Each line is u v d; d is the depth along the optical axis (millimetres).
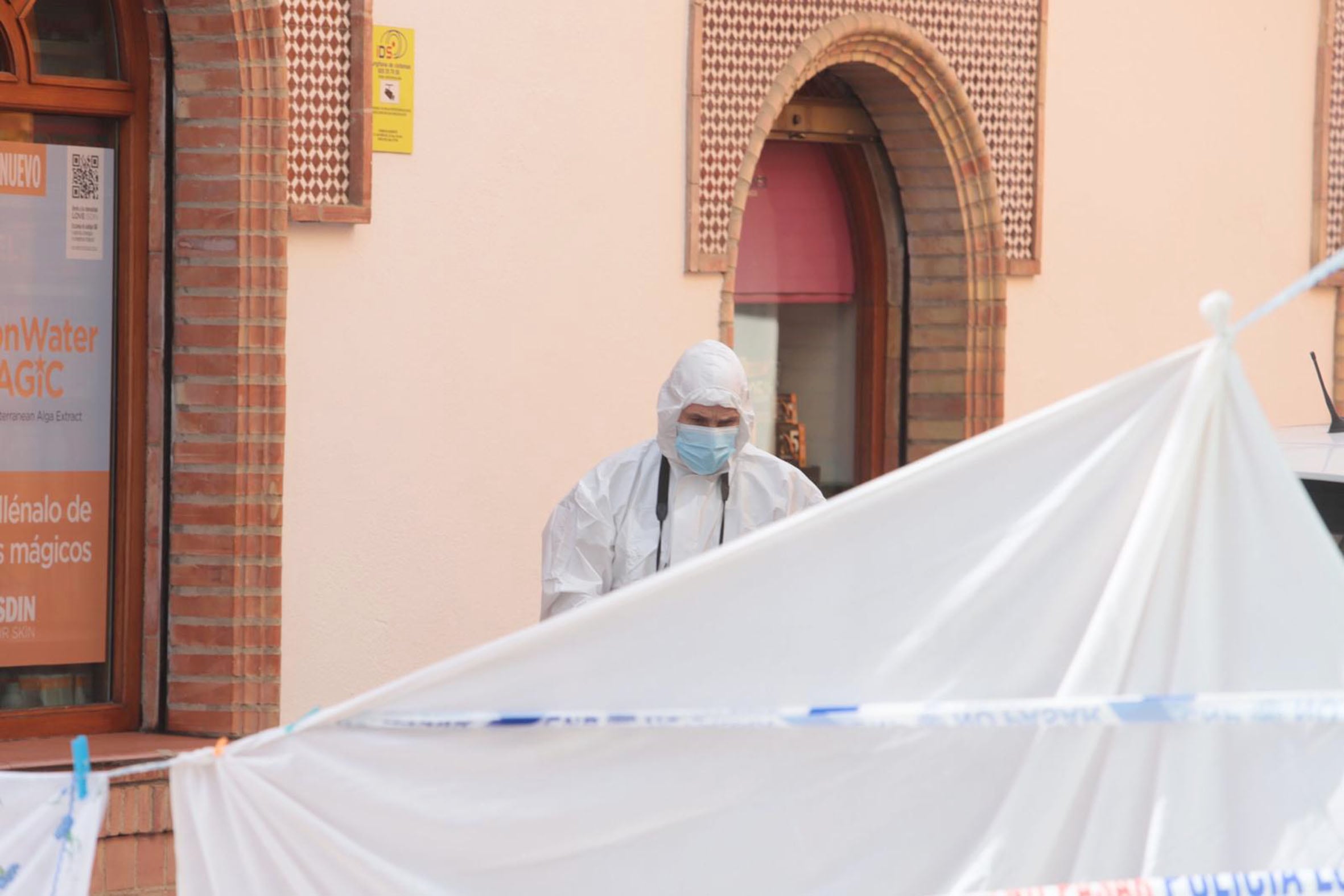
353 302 10453
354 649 10523
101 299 9875
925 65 13461
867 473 14531
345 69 10281
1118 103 14859
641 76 11773
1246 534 3775
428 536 10844
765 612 3846
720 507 8188
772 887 3879
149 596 9961
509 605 11250
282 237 9812
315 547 10344
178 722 9883
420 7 10672
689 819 3877
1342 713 3648
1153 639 3773
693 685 3857
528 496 11312
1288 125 16188
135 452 9930
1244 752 3754
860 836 3857
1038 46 14148
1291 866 3717
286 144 9805
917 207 14148
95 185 9828
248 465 9789
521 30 11164
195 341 9812
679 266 12070
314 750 3879
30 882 3895
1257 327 16094
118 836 9172
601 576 8102
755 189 14016
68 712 9789
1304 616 3758
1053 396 14641
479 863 3900
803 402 14336
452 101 10852
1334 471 8188
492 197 11070
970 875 3797
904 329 14406
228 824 3867
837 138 13922
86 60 9758
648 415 11945
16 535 9711
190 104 9758
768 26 12367
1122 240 15008
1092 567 3814
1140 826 3764
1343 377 16734
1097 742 3758
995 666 3830
